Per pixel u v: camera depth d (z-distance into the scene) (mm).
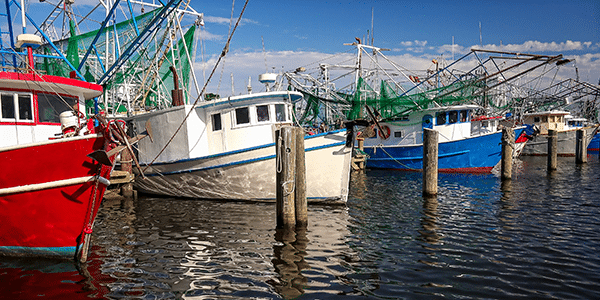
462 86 19297
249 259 7836
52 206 7449
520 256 8055
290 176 9906
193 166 13891
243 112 13648
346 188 13273
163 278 6879
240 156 13125
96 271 7199
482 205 13289
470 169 23250
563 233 9742
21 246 7828
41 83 8609
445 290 6418
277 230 9930
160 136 14594
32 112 8844
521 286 6590
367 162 26984
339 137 13016
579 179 19781
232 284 6617
